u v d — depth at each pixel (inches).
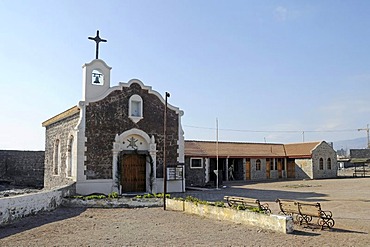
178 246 345.4
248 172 1385.3
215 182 1142.3
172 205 617.6
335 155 1535.4
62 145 930.7
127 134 840.9
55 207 618.5
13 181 1322.6
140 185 864.9
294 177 1492.4
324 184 1132.5
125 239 378.6
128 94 854.5
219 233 401.1
